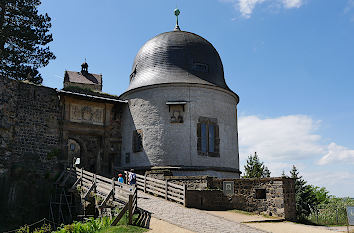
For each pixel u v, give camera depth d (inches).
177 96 937.5
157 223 514.6
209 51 1048.8
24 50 1060.5
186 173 887.1
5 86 825.5
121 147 1000.9
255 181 710.5
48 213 789.9
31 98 876.6
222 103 988.6
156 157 911.0
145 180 761.0
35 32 1061.1
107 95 1051.9
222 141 960.9
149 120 943.7
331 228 679.1
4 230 695.1
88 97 942.4
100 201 652.7
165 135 918.4
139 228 489.7
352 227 726.5
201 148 920.3
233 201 714.8
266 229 535.8
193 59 1002.7
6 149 798.5
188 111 928.9
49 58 1102.4
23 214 761.6
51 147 881.5
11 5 1043.9
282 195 667.4
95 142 1058.1
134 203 570.6
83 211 700.7
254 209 700.0
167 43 1023.0
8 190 770.8
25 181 798.5
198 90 952.3
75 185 760.3
